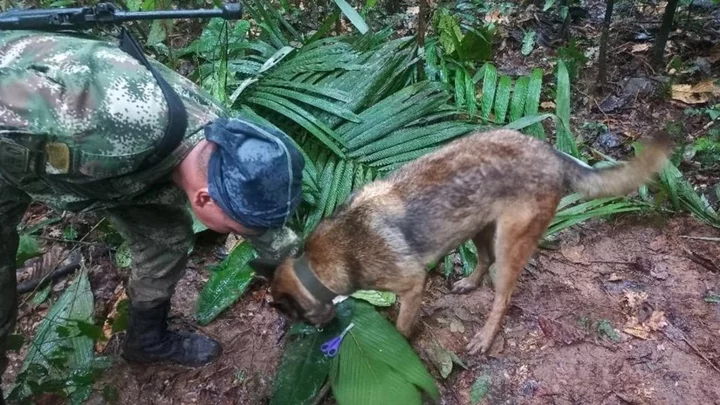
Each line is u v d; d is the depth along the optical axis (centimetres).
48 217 414
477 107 459
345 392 281
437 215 285
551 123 462
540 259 372
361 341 297
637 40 540
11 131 194
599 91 488
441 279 364
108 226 380
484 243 334
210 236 390
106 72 198
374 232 280
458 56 484
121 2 416
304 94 428
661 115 462
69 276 376
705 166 416
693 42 522
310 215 381
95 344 335
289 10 560
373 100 438
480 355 323
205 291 349
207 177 211
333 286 280
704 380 306
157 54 475
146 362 320
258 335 337
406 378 285
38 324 349
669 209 392
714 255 366
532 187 288
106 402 309
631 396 302
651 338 327
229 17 236
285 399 293
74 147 197
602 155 422
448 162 288
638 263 366
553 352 323
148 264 282
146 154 204
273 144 209
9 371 322
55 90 194
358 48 472
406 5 616
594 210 379
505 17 580
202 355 321
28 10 221
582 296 351
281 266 274
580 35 555
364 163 400
